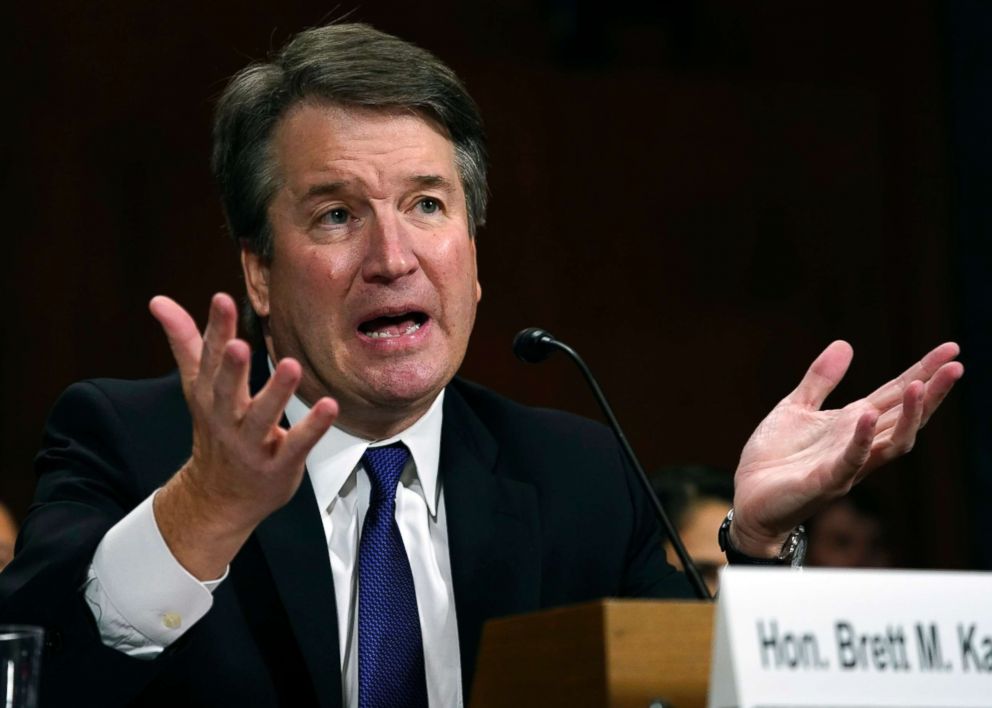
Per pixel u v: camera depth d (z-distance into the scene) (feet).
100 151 19.92
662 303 21.97
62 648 7.06
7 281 19.48
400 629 8.43
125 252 19.89
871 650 5.32
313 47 8.98
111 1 20.12
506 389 21.12
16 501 19.27
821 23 23.15
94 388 9.09
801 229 22.59
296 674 8.30
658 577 9.78
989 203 22.82
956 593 5.49
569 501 9.52
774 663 5.19
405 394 8.66
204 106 20.29
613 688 5.58
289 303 8.89
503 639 6.16
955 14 23.11
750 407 22.07
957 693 5.36
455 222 9.00
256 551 8.52
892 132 23.08
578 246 21.70
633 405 21.62
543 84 21.86
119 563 7.00
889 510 21.85
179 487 6.88
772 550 8.21
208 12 20.38
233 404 6.23
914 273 22.82
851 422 8.20
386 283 8.64
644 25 22.52
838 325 22.54
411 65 8.93
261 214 9.07
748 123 22.63
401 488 9.00
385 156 8.80
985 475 22.45
